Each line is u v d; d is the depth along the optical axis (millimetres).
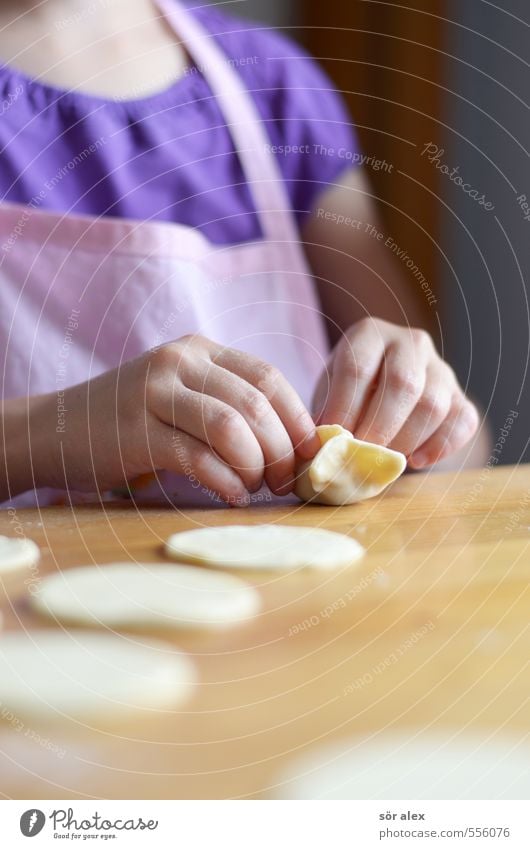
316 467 546
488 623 385
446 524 523
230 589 411
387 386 601
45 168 783
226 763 293
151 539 495
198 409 533
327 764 293
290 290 833
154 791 280
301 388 812
